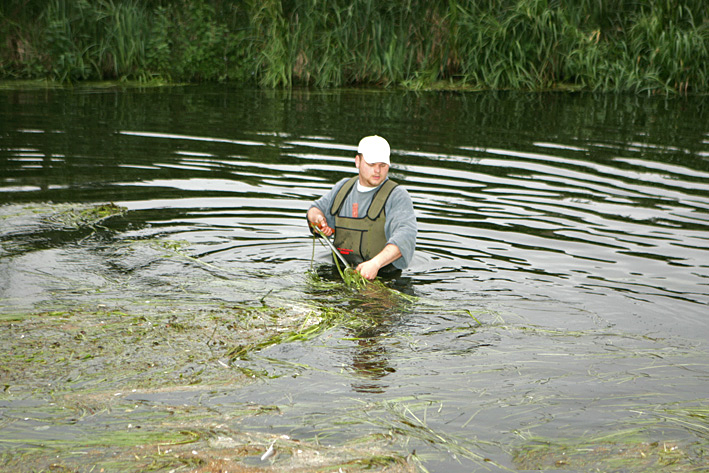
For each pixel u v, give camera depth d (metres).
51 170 7.34
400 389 3.18
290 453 2.64
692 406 3.07
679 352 3.64
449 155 8.43
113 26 14.55
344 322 3.99
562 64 15.27
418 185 7.07
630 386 3.25
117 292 4.31
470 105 12.45
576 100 13.36
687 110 12.25
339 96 13.30
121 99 12.18
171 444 2.69
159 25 14.75
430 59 15.18
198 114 10.88
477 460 2.63
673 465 2.62
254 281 4.60
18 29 14.43
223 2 15.63
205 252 5.12
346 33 14.66
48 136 8.97
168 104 11.79
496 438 2.79
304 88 14.41
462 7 15.23
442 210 6.26
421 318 4.06
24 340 3.59
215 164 7.75
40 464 2.54
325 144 8.88
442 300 4.34
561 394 3.16
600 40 15.59
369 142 5.00
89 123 9.88
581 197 6.75
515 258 5.11
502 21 15.11
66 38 13.91
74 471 2.51
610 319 4.09
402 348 3.65
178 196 6.52
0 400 3.00
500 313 4.14
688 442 2.79
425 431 2.82
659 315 4.14
